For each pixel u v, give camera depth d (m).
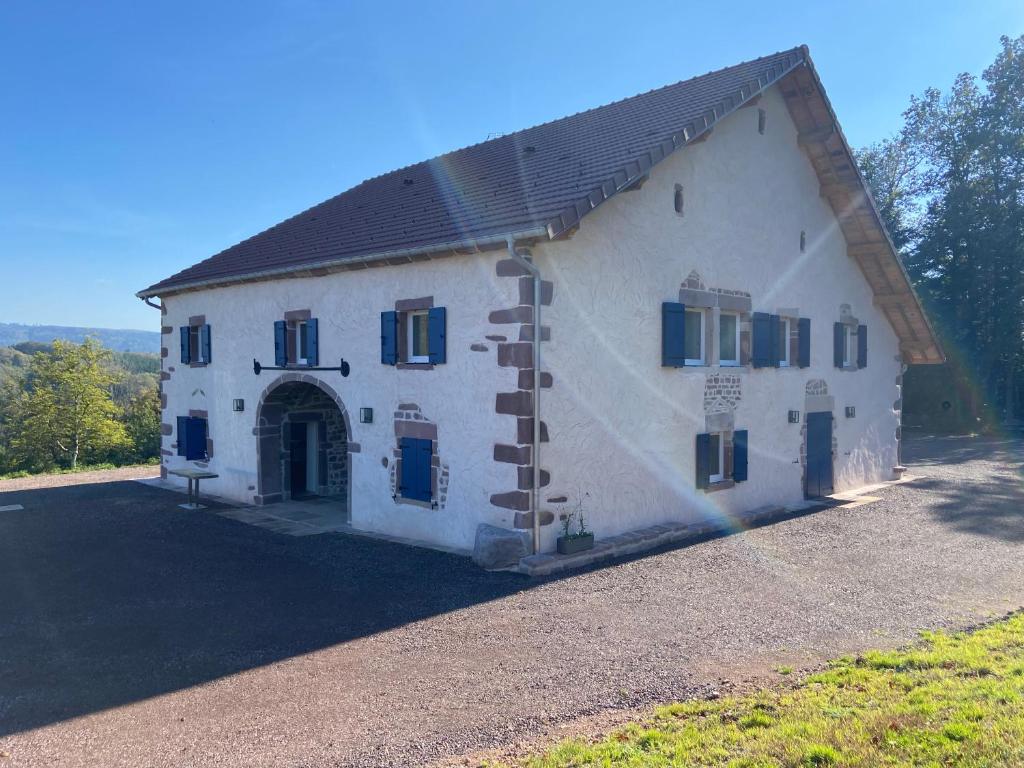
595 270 9.34
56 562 8.88
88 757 4.23
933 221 32.25
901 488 14.94
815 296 13.68
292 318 12.09
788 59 11.61
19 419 45.28
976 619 6.64
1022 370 34.28
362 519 10.87
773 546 9.66
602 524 9.47
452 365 9.45
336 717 4.71
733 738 4.09
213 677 5.40
